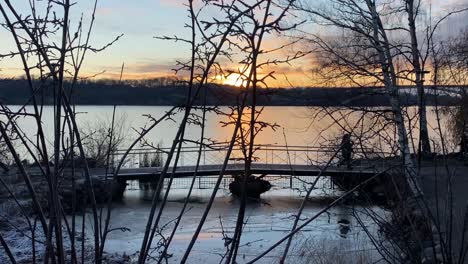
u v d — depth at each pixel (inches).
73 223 82.7
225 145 95.8
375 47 504.7
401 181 148.9
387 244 191.0
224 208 742.5
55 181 74.3
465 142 156.2
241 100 75.6
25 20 74.2
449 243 135.9
